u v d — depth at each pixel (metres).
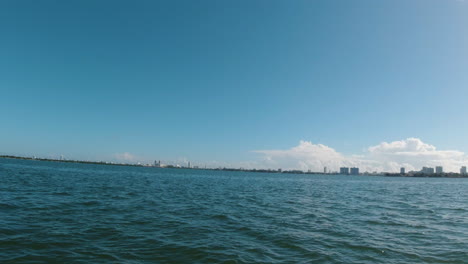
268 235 16.09
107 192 34.34
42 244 12.58
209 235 15.61
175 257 11.85
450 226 19.86
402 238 16.17
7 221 16.25
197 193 40.91
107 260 11.11
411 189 72.00
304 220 21.25
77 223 16.83
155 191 40.16
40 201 24.03
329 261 11.98
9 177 48.31
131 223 17.66
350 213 25.39
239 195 40.38
